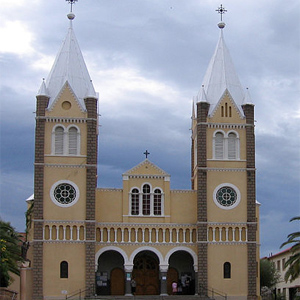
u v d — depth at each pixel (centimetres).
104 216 8769
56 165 8575
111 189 8856
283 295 11538
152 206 8838
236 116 8944
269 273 11856
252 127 8938
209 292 8481
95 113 8775
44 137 8631
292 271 8219
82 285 8344
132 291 8881
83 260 8412
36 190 8481
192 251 8738
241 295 8519
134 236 8738
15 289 8775
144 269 9056
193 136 9600
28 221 9288
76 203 8531
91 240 8438
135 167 8919
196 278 8631
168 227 8788
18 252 7969
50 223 8450
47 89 8862
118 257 9100
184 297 8306
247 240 8669
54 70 9019
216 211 8700
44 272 8331
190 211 8881
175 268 9150
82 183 8588
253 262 8619
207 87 9150
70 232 8462
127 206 8806
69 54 9075
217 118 8919
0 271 7731
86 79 9000
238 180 8806
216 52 9388
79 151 8644
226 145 8856
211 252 8600
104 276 9031
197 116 8900
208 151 8831
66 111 8712
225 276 8556
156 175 8906
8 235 8231
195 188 9294
